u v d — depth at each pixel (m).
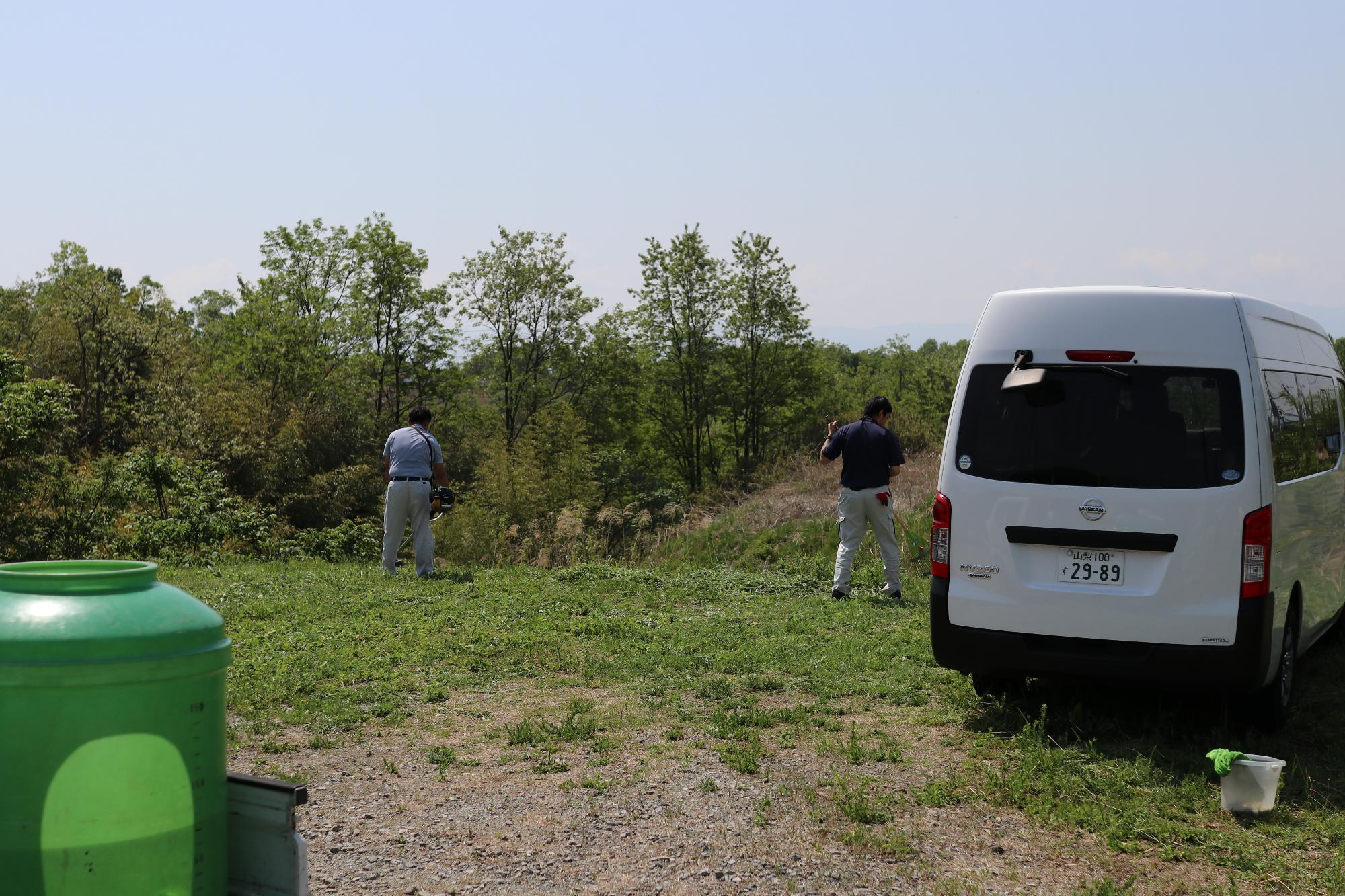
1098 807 4.71
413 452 12.26
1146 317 5.94
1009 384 5.88
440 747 5.69
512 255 49.56
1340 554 7.67
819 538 15.67
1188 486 5.69
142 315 42.28
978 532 6.06
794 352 46.81
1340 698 6.88
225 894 2.66
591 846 4.28
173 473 20.48
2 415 19.69
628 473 45.94
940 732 6.07
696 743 5.73
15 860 2.35
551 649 8.26
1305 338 7.30
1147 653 5.72
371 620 9.31
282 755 5.53
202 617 2.60
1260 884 4.05
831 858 4.18
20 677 2.33
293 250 48.53
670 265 46.12
